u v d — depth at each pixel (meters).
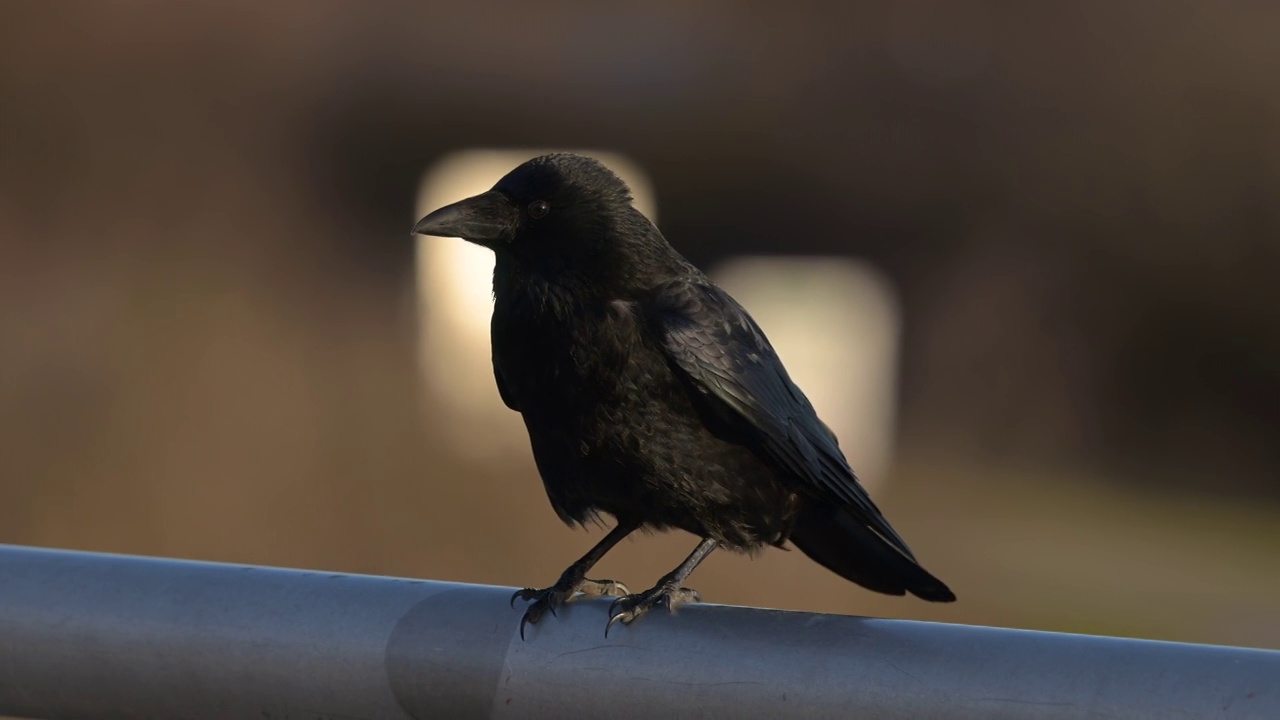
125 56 19.69
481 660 3.05
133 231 17.31
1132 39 21.19
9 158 18.36
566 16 21.75
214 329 15.12
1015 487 18.12
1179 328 20.70
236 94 19.95
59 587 3.15
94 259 16.47
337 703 3.08
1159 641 2.76
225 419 13.76
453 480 13.12
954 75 21.38
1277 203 20.66
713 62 21.52
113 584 3.14
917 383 19.80
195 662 3.09
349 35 20.78
